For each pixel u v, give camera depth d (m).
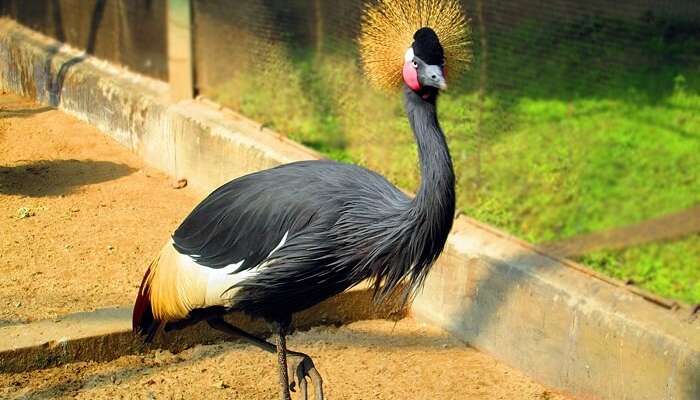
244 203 3.39
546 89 5.55
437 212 3.16
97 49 6.27
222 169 4.88
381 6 3.31
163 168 5.31
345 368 3.84
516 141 5.27
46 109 6.43
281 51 5.33
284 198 3.33
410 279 3.33
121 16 5.91
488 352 3.92
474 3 5.00
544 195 4.91
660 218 4.71
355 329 4.07
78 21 6.43
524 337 3.80
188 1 5.13
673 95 5.64
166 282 3.49
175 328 3.60
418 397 3.70
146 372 3.72
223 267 3.38
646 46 5.70
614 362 3.56
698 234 4.66
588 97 5.66
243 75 5.31
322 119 5.39
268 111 5.36
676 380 3.43
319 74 5.35
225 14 5.22
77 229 4.52
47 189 4.94
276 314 3.43
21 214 4.62
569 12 5.47
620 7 5.58
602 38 5.54
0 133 5.83
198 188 5.04
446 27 3.28
